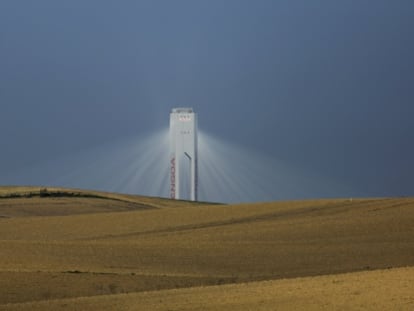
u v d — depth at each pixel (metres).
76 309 73.75
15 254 123.88
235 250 137.50
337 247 140.25
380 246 140.50
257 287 84.94
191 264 122.75
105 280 102.31
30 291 94.38
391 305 70.94
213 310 71.31
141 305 74.75
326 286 83.00
